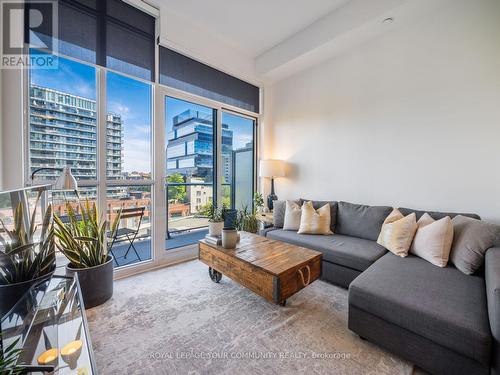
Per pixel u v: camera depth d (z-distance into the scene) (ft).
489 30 6.80
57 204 7.11
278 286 5.15
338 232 9.33
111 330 5.28
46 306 4.27
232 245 6.93
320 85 10.97
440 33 7.61
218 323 5.56
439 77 7.64
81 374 3.03
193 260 9.86
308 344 4.87
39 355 3.33
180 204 11.06
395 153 8.68
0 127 5.70
